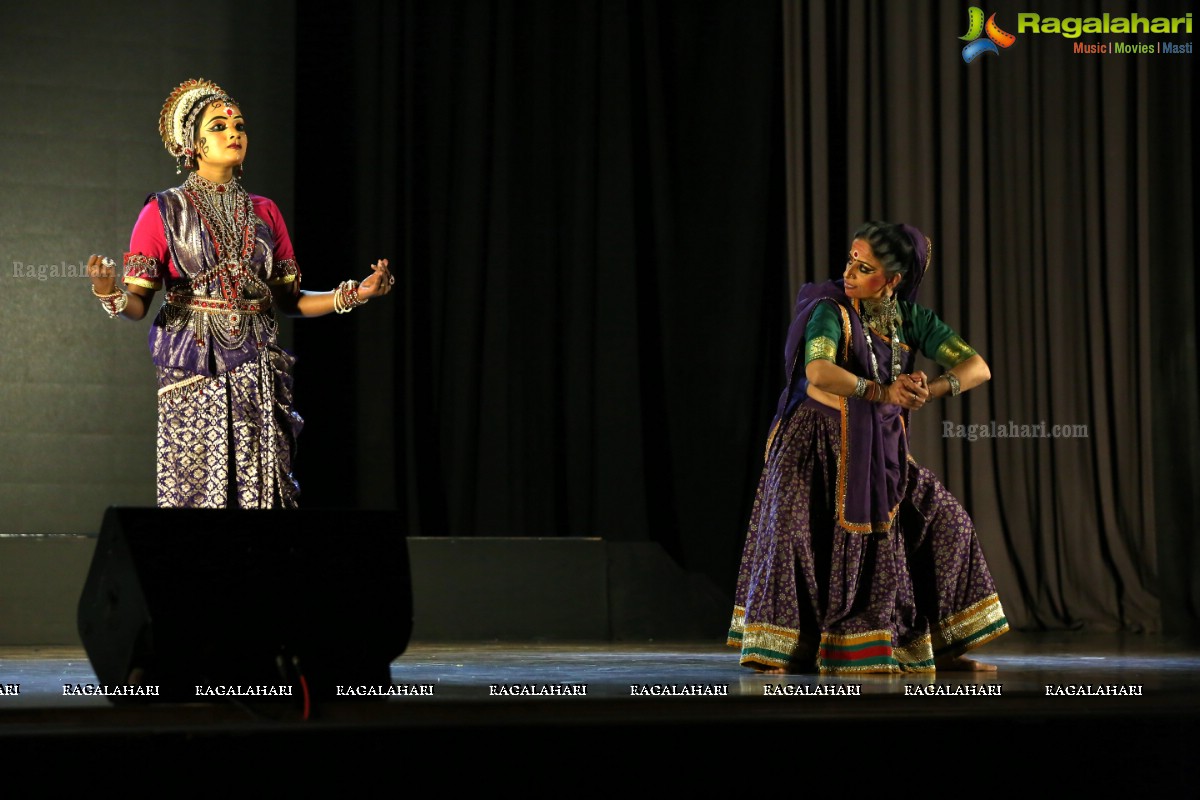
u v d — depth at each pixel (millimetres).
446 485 9086
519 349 9281
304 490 8812
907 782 3113
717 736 3035
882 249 4621
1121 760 3188
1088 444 9812
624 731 3004
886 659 4332
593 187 9398
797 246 9555
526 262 9328
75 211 8086
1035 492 9805
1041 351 9844
